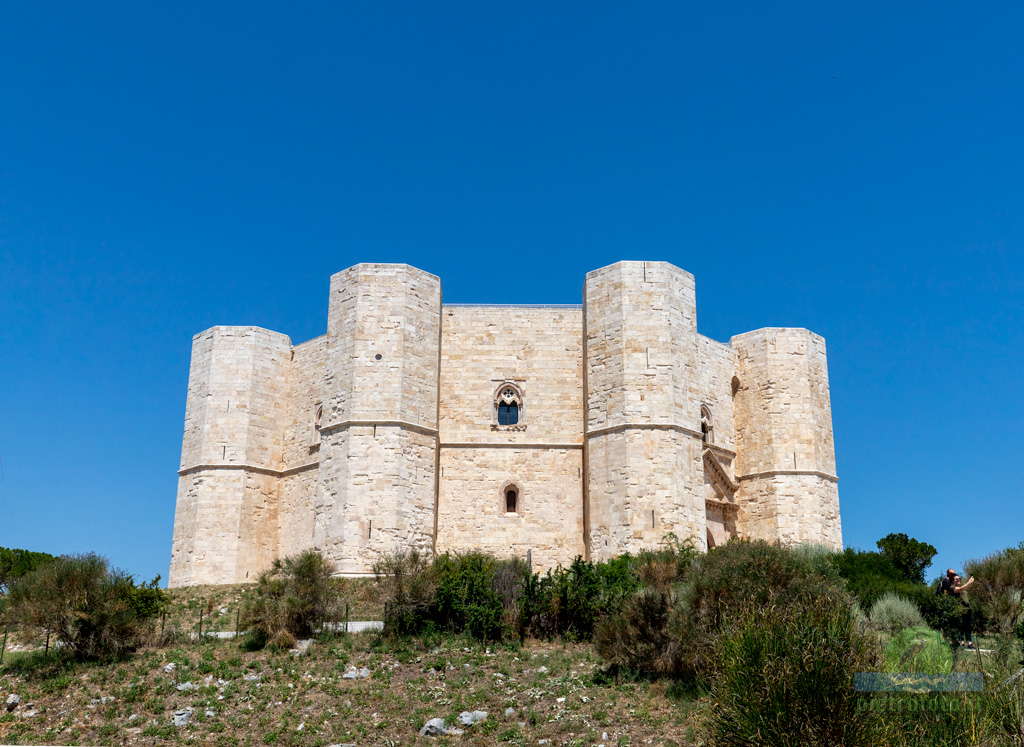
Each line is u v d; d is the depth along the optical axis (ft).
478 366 152.66
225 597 123.95
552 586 103.09
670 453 140.05
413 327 146.30
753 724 55.72
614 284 147.74
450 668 87.97
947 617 94.43
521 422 150.82
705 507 150.71
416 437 142.82
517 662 90.17
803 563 83.87
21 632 98.89
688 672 80.33
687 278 152.25
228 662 90.33
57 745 73.10
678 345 146.51
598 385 146.00
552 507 147.64
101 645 92.63
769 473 159.22
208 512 154.71
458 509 147.23
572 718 74.18
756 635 59.41
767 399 162.40
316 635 98.17
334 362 146.72
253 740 73.61
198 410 160.86
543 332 154.30
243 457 157.07
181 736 74.69
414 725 74.79
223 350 161.89
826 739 54.24
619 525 137.80
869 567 116.47
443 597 99.30
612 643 85.25
